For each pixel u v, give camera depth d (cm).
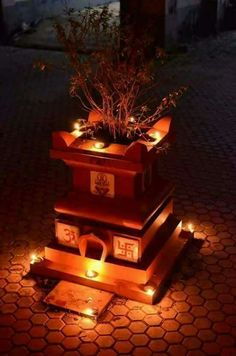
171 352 218
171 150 390
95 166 231
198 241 280
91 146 232
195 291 247
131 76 245
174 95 257
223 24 885
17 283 252
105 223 241
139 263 239
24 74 631
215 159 376
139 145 220
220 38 823
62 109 497
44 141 414
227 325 230
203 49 750
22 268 262
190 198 323
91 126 247
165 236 258
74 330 227
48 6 891
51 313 235
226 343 221
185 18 769
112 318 232
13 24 822
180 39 765
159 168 362
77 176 241
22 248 278
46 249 252
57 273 249
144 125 247
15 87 578
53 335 225
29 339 224
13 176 355
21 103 519
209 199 322
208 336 225
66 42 240
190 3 774
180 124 446
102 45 285
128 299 241
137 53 247
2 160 380
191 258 268
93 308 233
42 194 331
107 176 234
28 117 475
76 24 245
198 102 511
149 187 248
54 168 366
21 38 812
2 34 809
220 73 623
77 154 231
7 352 219
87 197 241
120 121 241
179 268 261
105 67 244
